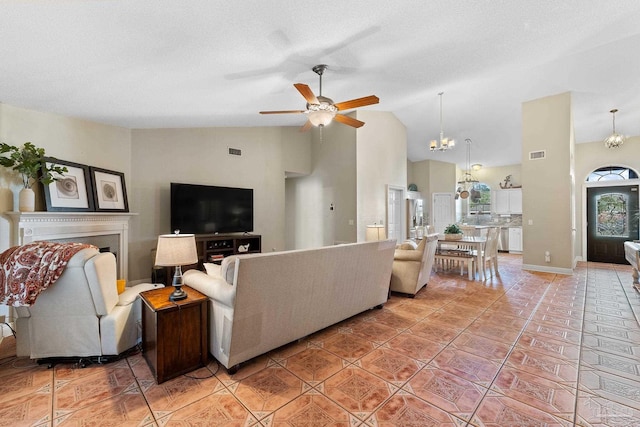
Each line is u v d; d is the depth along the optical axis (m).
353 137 5.91
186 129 5.05
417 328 2.95
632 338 2.69
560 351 2.44
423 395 1.87
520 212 8.78
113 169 4.25
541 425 1.59
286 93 3.73
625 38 3.56
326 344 2.61
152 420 1.66
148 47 2.14
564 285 4.65
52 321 2.19
